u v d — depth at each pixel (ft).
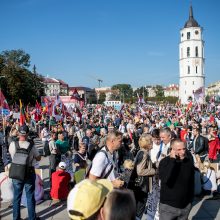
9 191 29.14
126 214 7.64
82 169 28.43
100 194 8.44
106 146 17.12
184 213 16.43
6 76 234.38
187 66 418.10
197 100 112.68
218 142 47.83
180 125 75.51
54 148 36.27
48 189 33.96
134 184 19.84
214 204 28.35
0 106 60.29
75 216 8.27
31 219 23.26
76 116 86.99
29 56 302.04
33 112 86.58
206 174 30.89
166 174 16.28
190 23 418.31
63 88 595.88
